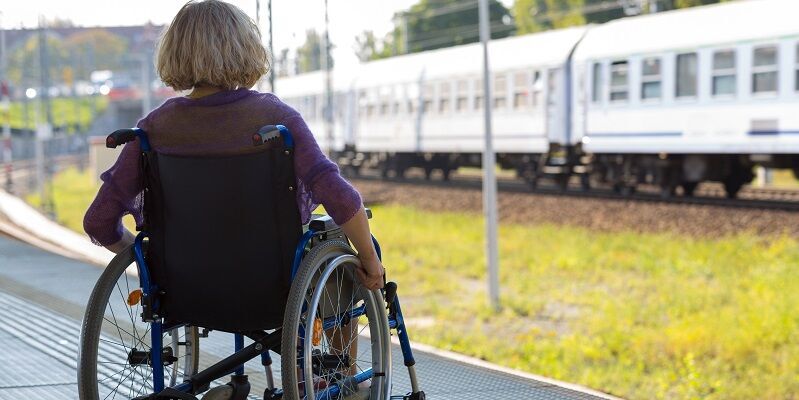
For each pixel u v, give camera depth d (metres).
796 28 19.02
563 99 24.78
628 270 17.72
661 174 23.12
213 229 3.01
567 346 12.34
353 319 3.39
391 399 3.50
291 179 2.99
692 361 11.09
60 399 4.34
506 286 17.70
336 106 35.41
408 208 28.34
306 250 3.12
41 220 23.05
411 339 13.20
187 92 3.15
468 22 62.84
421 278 19.36
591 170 24.97
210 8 3.01
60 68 94.50
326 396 3.24
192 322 3.16
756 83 19.83
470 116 28.23
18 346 5.46
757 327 12.34
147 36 26.02
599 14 52.41
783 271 15.52
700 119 21.03
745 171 22.56
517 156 28.09
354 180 36.12
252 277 3.03
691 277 16.39
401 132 31.56
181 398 3.04
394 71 32.06
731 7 20.64
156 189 3.09
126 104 105.50
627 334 12.80
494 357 12.23
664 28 21.97
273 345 3.17
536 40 26.20
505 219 24.89
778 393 10.21
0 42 40.91
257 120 2.99
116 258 3.10
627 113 22.83
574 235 21.17
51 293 7.40
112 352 3.66
